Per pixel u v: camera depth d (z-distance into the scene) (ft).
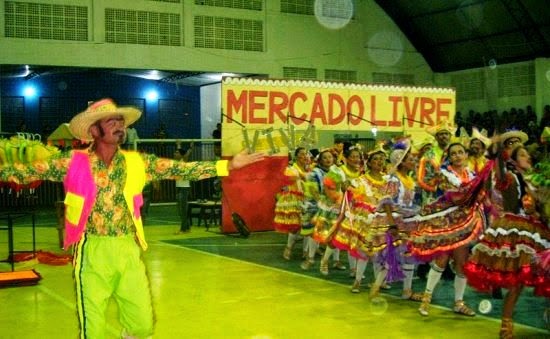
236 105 42.14
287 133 43.16
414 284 28.55
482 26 72.28
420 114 46.83
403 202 24.93
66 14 64.34
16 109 73.15
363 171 29.07
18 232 49.39
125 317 14.48
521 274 18.70
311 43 76.07
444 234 22.21
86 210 14.02
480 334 20.35
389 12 79.77
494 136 20.77
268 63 73.72
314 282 28.91
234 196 45.14
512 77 74.49
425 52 81.87
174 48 68.90
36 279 29.27
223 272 31.45
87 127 14.20
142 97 78.74
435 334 20.39
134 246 14.44
